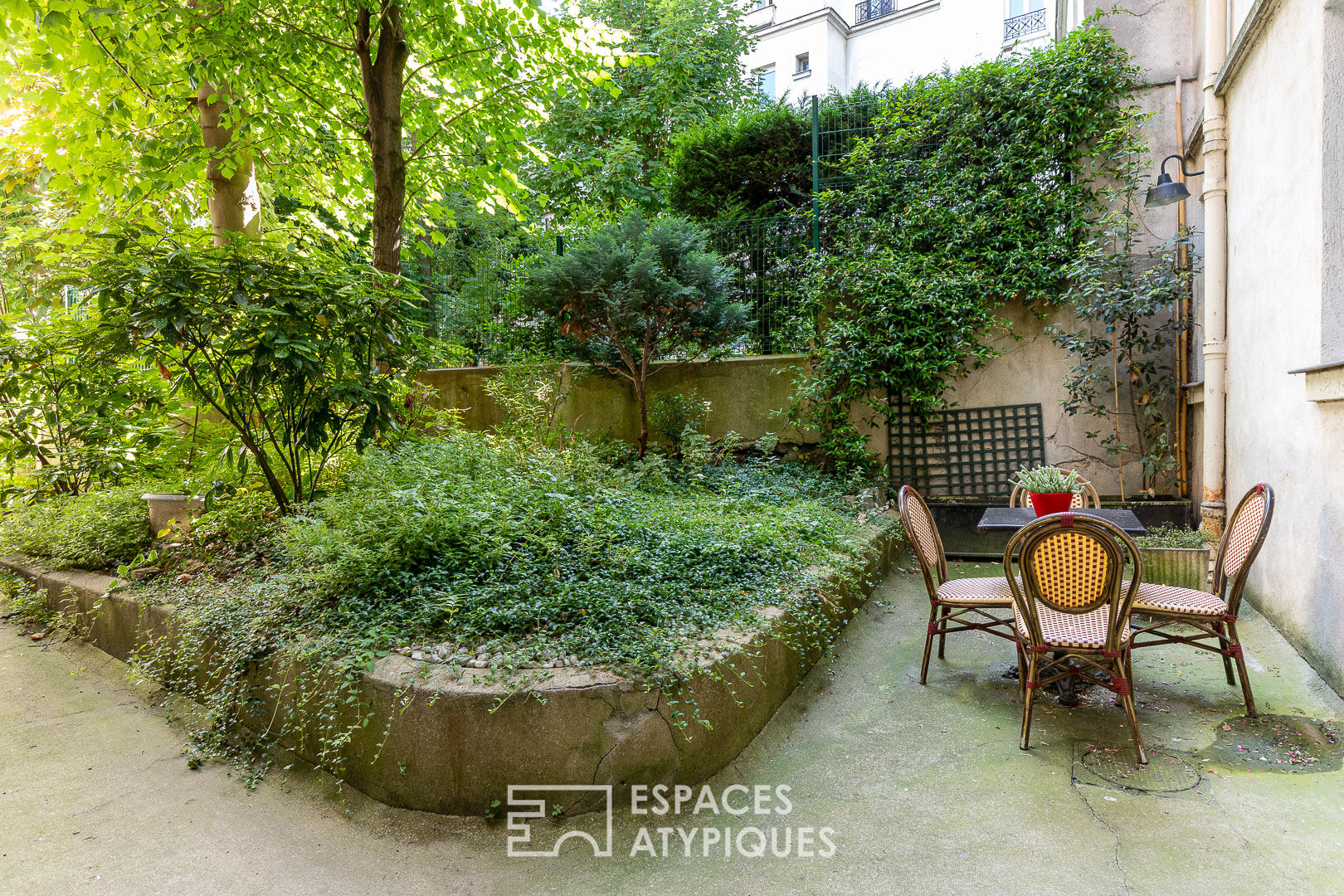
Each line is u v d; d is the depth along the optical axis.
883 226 6.50
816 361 6.43
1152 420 5.70
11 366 4.25
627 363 6.07
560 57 5.89
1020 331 6.14
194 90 5.14
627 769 2.26
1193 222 5.60
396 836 2.15
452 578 2.91
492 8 5.25
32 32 4.40
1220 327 4.66
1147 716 2.82
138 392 4.45
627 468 5.72
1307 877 1.82
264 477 4.23
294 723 2.55
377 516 3.14
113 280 3.22
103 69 4.49
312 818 2.26
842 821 2.18
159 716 2.97
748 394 6.57
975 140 6.41
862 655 3.60
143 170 5.19
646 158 11.23
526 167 9.95
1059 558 2.49
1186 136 5.74
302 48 5.14
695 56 11.47
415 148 6.31
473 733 2.20
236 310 3.39
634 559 3.07
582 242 6.19
